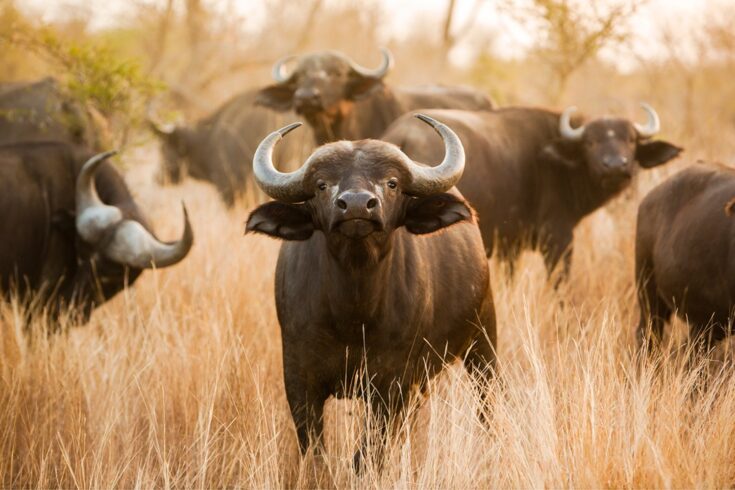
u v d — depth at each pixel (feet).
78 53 106.11
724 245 66.03
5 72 177.47
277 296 60.34
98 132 107.76
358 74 119.75
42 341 73.15
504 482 51.96
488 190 88.94
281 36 223.10
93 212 81.61
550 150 96.43
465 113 94.89
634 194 104.99
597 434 51.19
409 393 58.90
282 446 62.28
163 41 201.67
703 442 52.75
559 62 137.39
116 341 75.61
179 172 150.30
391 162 51.96
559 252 97.71
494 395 60.54
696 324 69.72
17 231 82.33
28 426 64.85
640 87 180.14
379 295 55.01
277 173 53.36
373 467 55.16
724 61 164.96
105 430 59.72
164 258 80.02
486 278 63.82
